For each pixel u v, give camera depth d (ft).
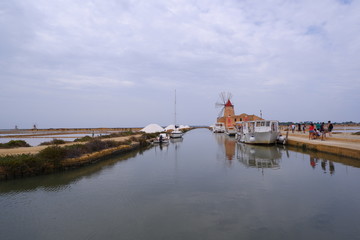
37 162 45.80
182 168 51.98
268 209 26.76
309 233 21.02
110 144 79.77
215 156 70.33
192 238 20.29
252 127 104.73
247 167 52.11
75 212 26.71
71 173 47.52
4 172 41.65
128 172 48.42
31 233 21.85
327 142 74.74
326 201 29.22
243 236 20.52
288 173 45.29
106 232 21.70
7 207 28.55
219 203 28.94
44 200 31.09
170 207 27.81
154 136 154.92
